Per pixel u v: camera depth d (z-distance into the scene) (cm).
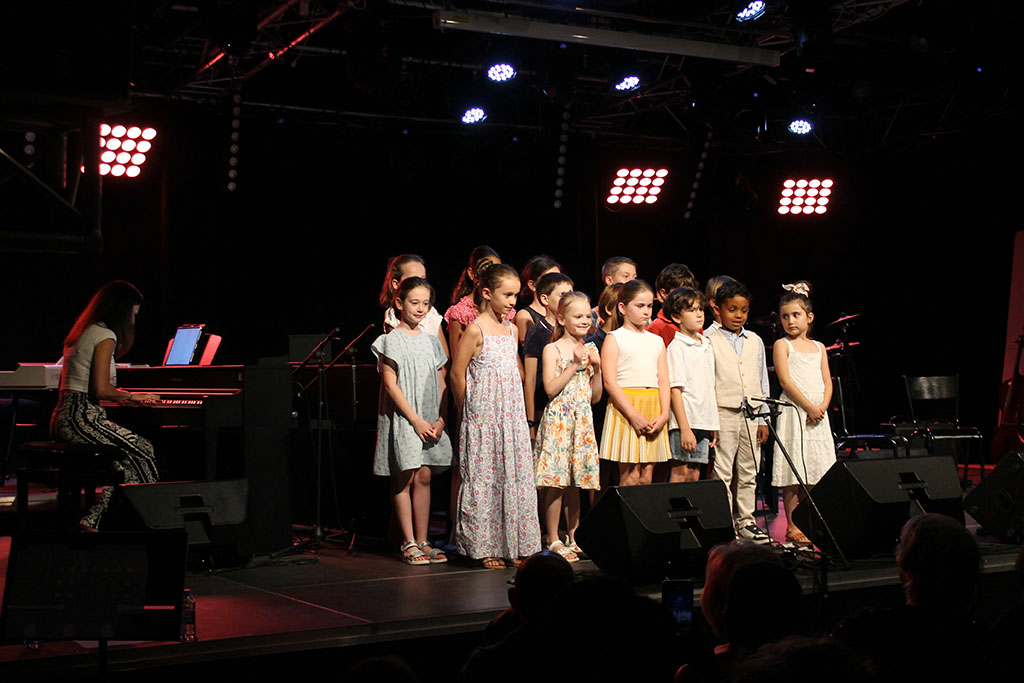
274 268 1088
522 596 265
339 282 1127
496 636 300
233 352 1060
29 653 343
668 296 539
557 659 181
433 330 566
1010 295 1038
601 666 176
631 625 178
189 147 957
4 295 984
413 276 542
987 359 1076
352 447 598
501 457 500
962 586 261
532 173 1057
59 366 815
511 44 880
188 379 627
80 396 486
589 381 511
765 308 1200
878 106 1088
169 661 346
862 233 1168
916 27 852
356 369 599
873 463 488
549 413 506
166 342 1002
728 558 252
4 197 444
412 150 1003
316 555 530
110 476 464
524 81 998
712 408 531
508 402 504
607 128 1113
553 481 499
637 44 781
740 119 991
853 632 253
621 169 1109
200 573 482
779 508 730
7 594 293
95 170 441
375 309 1145
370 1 805
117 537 298
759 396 557
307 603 412
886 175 1144
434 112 1030
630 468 506
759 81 949
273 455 525
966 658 247
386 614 390
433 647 384
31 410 871
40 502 684
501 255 1184
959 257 1095
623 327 520
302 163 992
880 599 462
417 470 513
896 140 1091
